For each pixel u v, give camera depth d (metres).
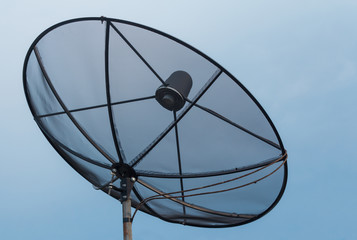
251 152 10.29
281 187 10.47
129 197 10.20
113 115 10.19
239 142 10.27
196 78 9.81
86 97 10.23
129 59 9.79
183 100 9.79
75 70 10.11
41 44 9.91
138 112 10.24
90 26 9.57
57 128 10.48
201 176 10.68
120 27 9.41
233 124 10.07
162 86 9.75
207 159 10.57
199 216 11.46
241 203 11.09
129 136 10.33
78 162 10.98
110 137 10.33
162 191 11.04
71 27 9.66
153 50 9.59
